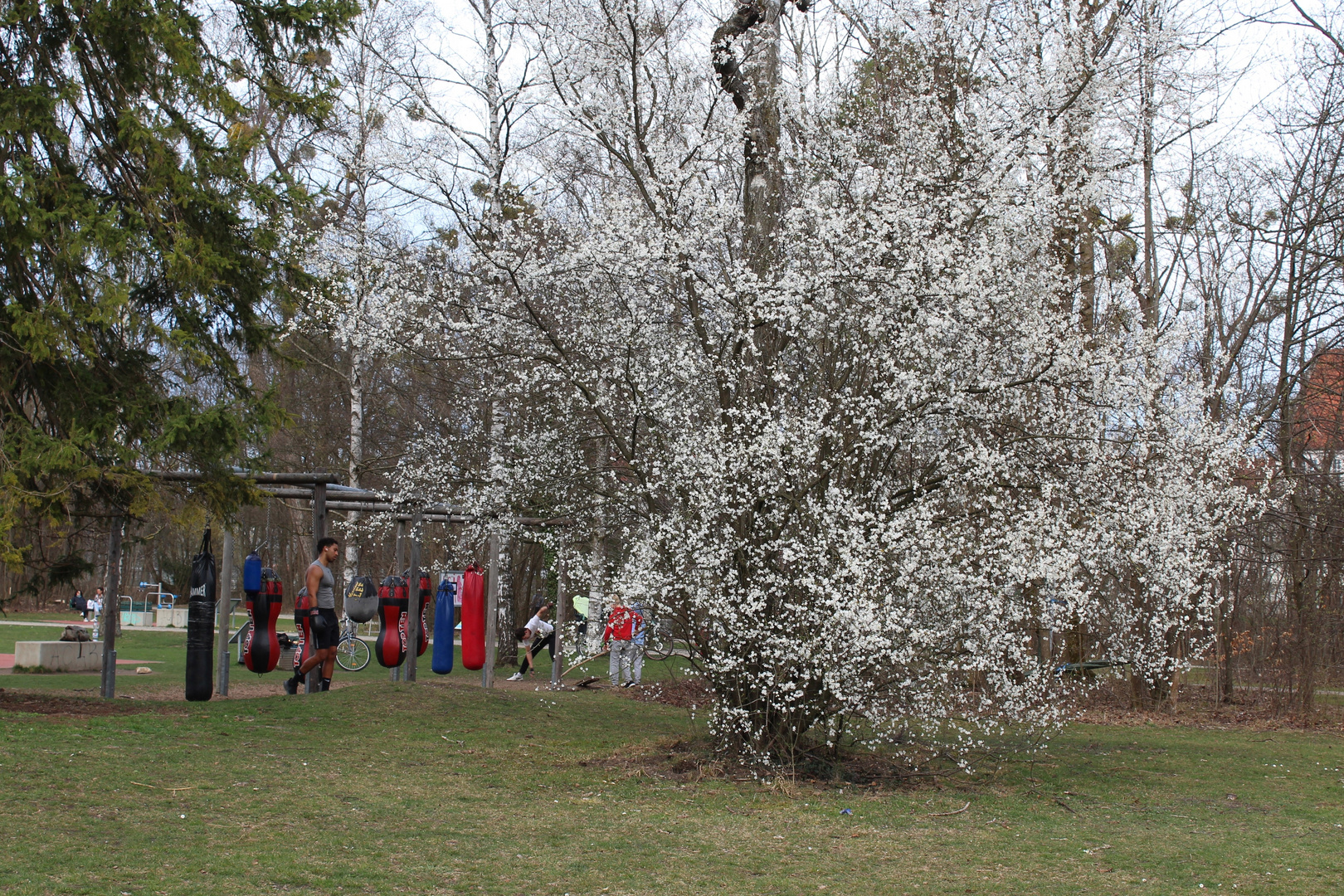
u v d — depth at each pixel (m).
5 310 8.09
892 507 7.25
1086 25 8.34
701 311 8.11
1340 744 11.80
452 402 13.35
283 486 10.77
